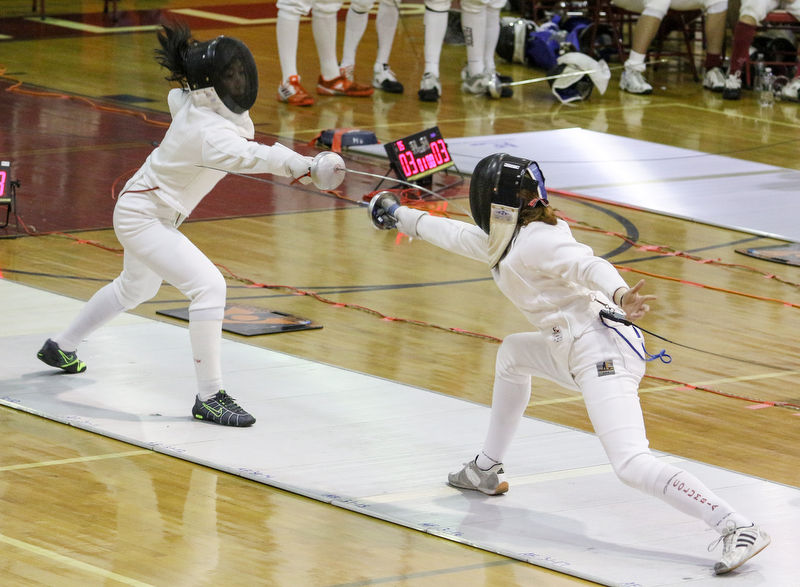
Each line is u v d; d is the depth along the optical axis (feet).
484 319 63.41
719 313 66.23
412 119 113.91
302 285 67.72
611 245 79.00
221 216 81.35
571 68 127.44
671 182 95.71
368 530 38.91
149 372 52.70
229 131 46.37
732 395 54.19
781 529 39.47
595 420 37.58
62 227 75.61
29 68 126.11
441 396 51.57
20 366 52.60
